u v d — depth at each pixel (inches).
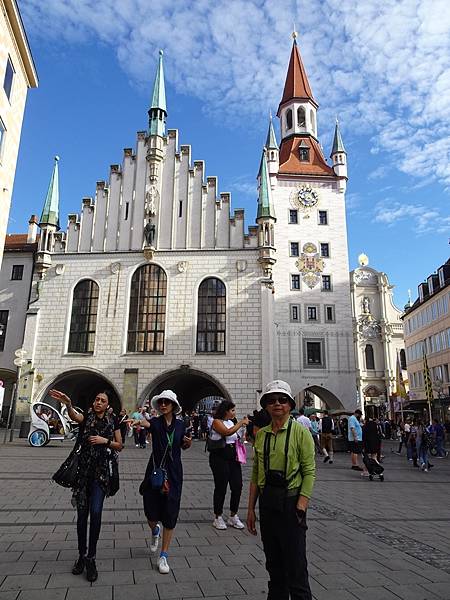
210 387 1863.9
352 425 725.9
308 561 248.1
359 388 2603.3
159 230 1491.1
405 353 2632.9
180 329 1407.5
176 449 246.1
